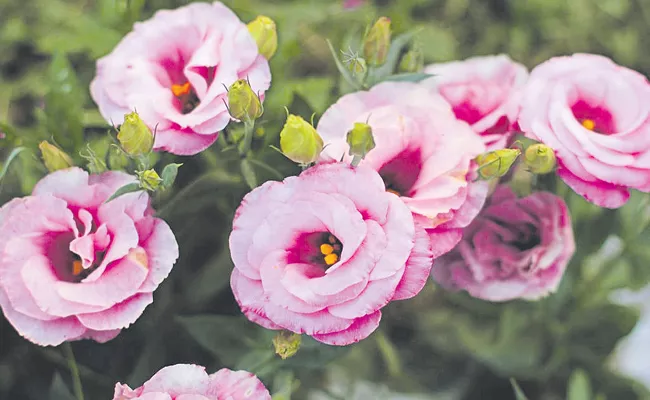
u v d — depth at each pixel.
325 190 0.49
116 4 0.62
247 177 0.53
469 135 0.52
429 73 0.56
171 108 0.52
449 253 0.56
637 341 0.70
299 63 0.75
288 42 0.62
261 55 0.53
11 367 0.60
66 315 0.50
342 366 0.66
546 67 0.55
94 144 0.58
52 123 0.58
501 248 0.56
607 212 0.60
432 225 0.50
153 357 0.58
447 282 0.57
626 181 0.52
